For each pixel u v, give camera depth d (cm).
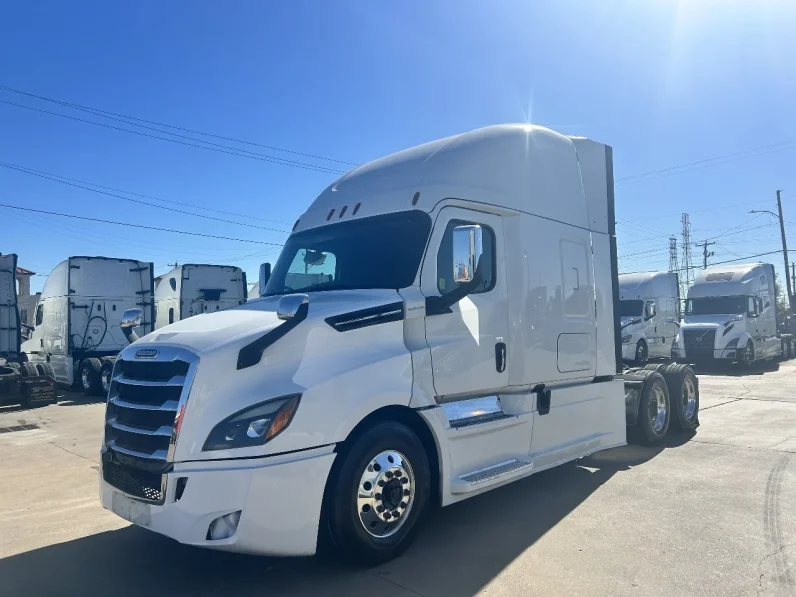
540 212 640
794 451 820
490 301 570
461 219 559
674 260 5481
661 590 411
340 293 519
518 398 598
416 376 489
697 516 559
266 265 696
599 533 520
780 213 4009
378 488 452
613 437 737
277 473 399
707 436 936
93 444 1018
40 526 582
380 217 570
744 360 2217
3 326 1675
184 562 481
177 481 398
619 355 759
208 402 405
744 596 402
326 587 427
